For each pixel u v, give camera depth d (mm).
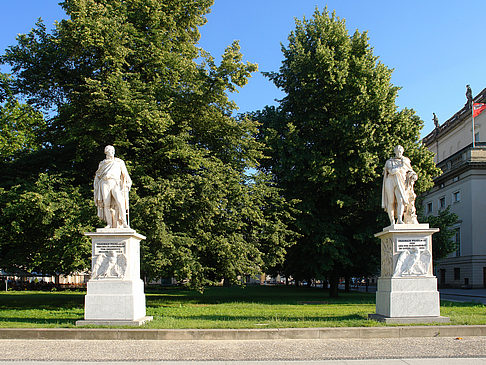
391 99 25594
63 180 18219
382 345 8617
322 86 25969
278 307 17641
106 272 11031
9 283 42531
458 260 49469
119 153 19156
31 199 15797
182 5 23031
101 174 11688
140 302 11508
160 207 16875
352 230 26859
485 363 6977
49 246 18172
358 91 24844
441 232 31453
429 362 7051
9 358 7484
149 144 19781
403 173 11953
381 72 25812
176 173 19844
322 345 8641
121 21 19656
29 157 20047
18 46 19625
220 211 19094
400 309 10992
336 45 27094
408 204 11930
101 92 17297
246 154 22125
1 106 21562
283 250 21953
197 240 18688
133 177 18547
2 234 17406
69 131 18609
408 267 11242
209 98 20484
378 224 25078
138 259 11953
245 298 24469
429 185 24859
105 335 9516
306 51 27594
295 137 25359
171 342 9062
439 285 53406
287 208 24062
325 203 26797
